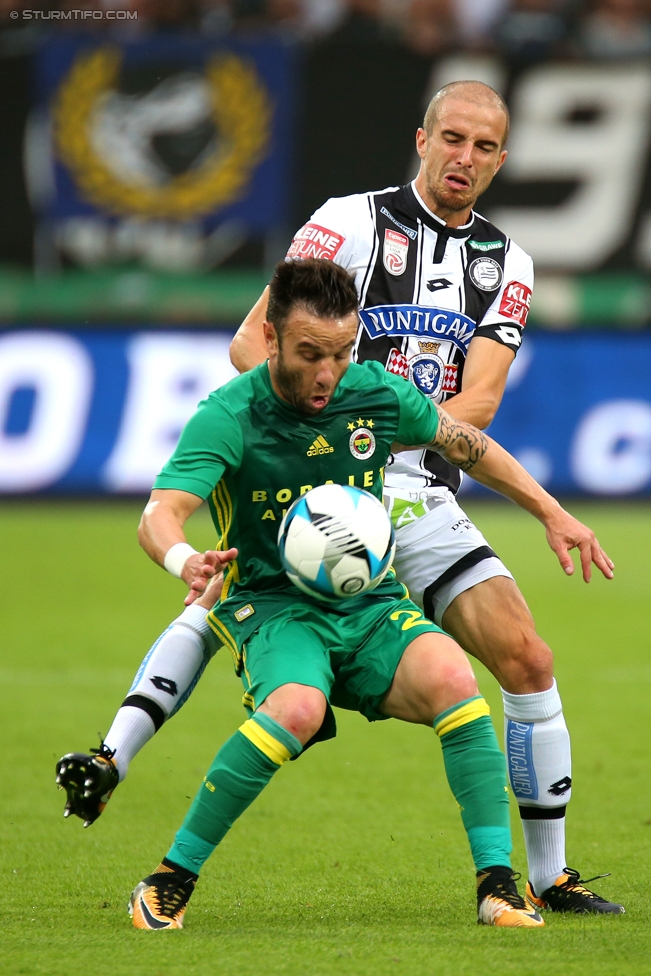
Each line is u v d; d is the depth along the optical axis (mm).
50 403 56312
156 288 58062
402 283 16062
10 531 50844
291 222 57281
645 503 54281
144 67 56812
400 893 14297
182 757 22422
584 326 54844
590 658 30594
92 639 32312
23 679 27984
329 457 13188
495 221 57594
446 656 12836
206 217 57531
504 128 15875
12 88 57312
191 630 14570
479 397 15805
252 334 15547
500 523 55312
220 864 15727
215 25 57969
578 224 57188
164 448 55656
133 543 48344
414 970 10492
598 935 11953
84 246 58062
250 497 13094
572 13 56969
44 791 19719
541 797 14234
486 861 12625
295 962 10758
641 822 17844
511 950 11195
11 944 11500
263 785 12383
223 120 56906
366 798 19531
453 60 56750
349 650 13195
